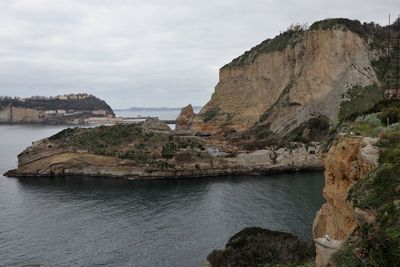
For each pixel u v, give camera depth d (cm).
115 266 4866
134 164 10612
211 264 4312
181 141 11788
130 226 6334
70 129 12950
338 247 2138
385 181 2083
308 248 4141
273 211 6900
